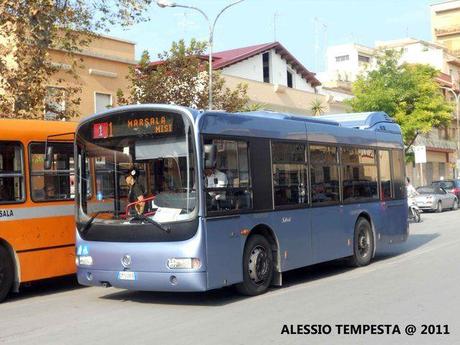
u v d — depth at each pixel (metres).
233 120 9.54
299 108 37.94
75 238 10.01
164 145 8.95
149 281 8.82
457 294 9.33
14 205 10.06
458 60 64.06
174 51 22.91
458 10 86.75
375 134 14.05
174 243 8.65
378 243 13.73
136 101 22.27
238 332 7.30
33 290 11.47
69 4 16.58
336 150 12.34
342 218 12.31
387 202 14.28
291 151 10.88
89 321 8.30
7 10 15.36
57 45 18.86
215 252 8.80
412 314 8.02
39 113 16.81
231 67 36.28
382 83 36.31
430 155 57.12
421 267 12.48
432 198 33.31
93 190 9.52
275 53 39.88
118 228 9.10
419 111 36.16
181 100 22.53
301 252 10.91
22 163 10.23
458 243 16.97
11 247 10.01
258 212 9.84
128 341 7.05
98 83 23.98
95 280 9.35
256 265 9.80
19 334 7.68
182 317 8.30
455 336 6.91
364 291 9.89
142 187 9.09
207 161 8.73
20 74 15.78
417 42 64.31
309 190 11.28
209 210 8.78
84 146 9.69
